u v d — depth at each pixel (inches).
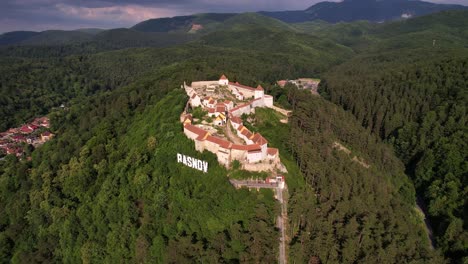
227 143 5211.6
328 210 4655.5
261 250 3858.3
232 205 4507.9
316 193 5177.2
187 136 5930.1
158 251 4404.5
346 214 4697.3
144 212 5068.9
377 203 5388.8
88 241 5251.0
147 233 4672.7
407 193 6569.9
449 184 6378.0
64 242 5467.5
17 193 6914.4
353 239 4215.1
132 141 6761.8
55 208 5777.6
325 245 4052.7
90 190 5994.1
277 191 4788.4
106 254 4963.1
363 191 5433.1
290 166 5526.6
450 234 5300.2
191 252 4089.6
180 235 4443.9
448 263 4788.4
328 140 6761.8
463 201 5974.4
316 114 7721.5
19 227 6043.3
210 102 7121.1
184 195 4881.9
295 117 7145.7
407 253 4419.3
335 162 5905.5
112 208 5315.0
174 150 5723.4
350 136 7480.3
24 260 5516.7
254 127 6579.7
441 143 7534.5
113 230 5068.9
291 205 4554.6
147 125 7012.8
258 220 4202.8
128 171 5816.9
